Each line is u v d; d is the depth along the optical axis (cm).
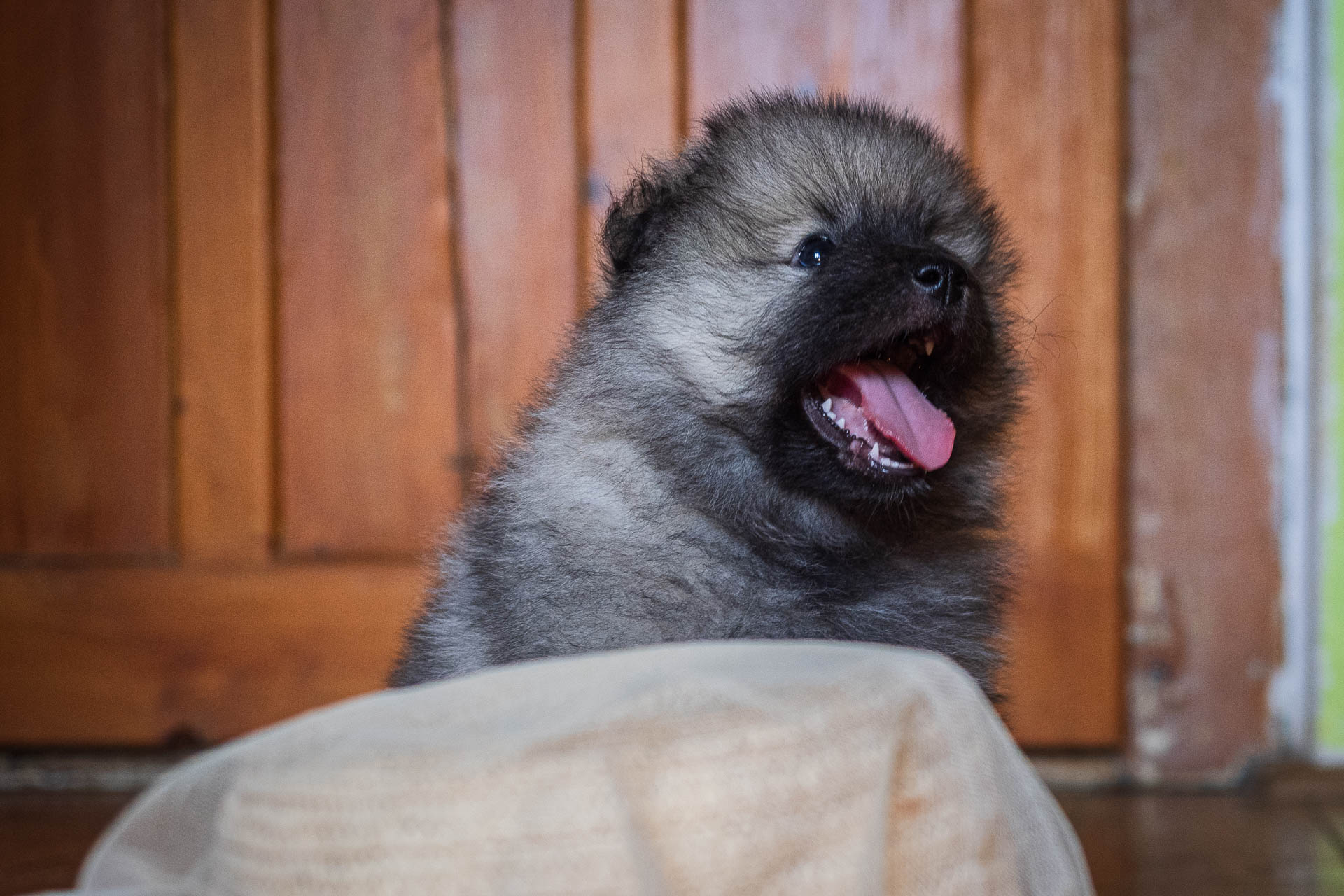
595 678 73
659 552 83
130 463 104
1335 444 105
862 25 104
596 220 104
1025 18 104
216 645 104
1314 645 105
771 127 88
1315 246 104
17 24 103
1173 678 105
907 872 71
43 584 103
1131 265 105
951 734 73
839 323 84
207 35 103
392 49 104
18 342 104
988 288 90
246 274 104
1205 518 105
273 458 104
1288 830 98
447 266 104
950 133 104
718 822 71
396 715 73
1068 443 104
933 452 84
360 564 104
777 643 74
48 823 98
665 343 85
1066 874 75
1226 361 105
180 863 74
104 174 103
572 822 71
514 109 104
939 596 85
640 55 104
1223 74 104
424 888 71
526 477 85
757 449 85
